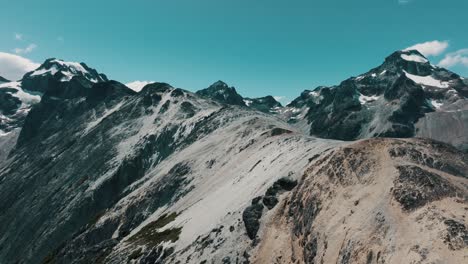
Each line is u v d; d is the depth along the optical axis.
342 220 43.12
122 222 131.75
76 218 171.25
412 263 32.28
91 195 177.75
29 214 192.62
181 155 159.75
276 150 92.94
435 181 41.09
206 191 104.56
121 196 155.12
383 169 47.28
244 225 59.06
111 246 102.06
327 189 49.84
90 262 98.25
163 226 92.25
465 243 31.67
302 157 70.56
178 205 110.88
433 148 52.75
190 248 65.12
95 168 198.75
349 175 49.41
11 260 172.00
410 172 43.44
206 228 68.81
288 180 60.25
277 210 55.41
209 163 130.75
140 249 81.12
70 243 134.50
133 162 188.00
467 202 37.72
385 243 36.31
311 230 46.16
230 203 73.81
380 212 40.06
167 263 65.69
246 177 87.56
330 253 40.69
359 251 37.56
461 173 48.75
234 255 54.56
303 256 45.12
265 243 52.09
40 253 163.75
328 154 56.94
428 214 36.81
